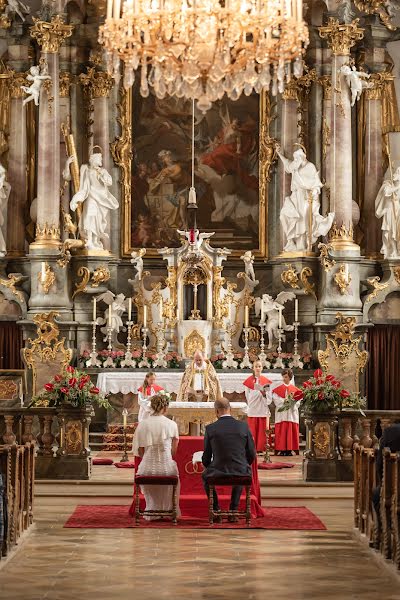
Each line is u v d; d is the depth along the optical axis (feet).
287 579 45.47
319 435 76.23
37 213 104.99
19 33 108.68
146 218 110.63
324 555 51.19
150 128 110.93
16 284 105.81
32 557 50.01
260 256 110.42
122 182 110.52
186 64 69.41
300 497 70.79
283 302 107.34
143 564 48.32
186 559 49.57
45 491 72.13
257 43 69.62
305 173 107.45
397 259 107.14
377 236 110.42
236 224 110.93
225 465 58.29
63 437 75.87
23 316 104.94
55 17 104.17
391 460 49.47
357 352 102.63
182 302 106.32
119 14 70.59
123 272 109.81
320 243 106.73
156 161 111.04
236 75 71.20
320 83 109.91
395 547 47.57
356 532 57.00
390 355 108.27
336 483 74.84
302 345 106.73
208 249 106.42
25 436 76.02
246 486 59.06
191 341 104.94
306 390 76.48
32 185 109.29
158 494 60.29
